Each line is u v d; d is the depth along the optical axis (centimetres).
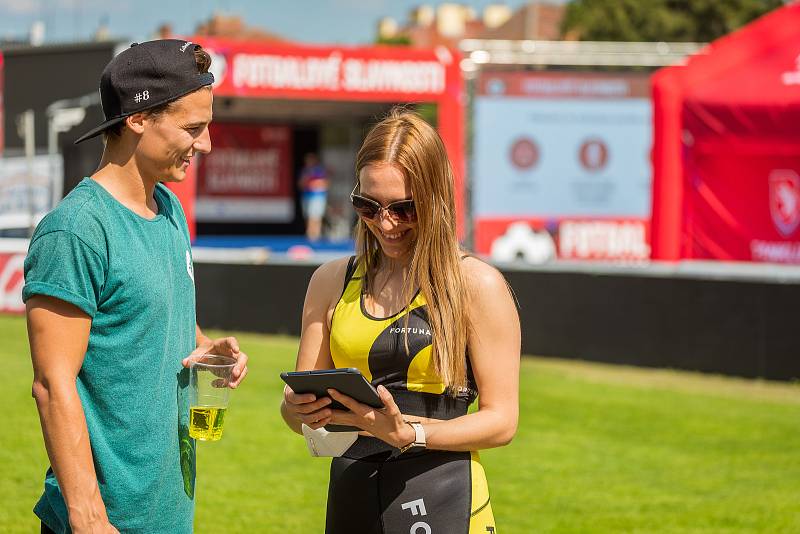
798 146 1612
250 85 1766
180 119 266
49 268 253
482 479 288
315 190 2781
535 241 2206
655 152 1584
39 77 1381
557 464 712
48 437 251
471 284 283
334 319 291
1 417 760
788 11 1580
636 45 2111
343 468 288
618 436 802
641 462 723
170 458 274
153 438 268
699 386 1020
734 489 653
